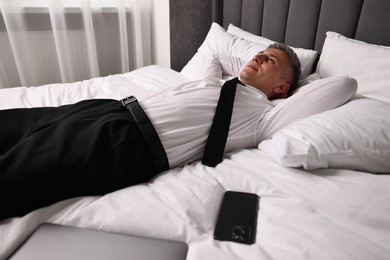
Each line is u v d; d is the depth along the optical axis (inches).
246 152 35.5
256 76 45.1
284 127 35.7
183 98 37.3
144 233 23.5
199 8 77.9
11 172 24.8
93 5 79.9
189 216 24.4
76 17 77.4
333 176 28.6
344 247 20.7
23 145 27.4
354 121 29.9
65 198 27.0
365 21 45.1
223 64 55.7
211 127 35.7
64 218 24.8
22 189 24.6
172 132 34.1
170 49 80.1
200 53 66.1
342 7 47.6
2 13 65.7
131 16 85.8
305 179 28.2
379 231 22.9
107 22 84.4
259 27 65.3
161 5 83.3
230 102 37.0
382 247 21.2
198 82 43.8
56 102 48.3
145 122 33.0
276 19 59.9
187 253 21.7
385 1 42.1
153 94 41.5
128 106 34.8
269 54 45.6
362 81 41.9
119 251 21.3
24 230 23.1
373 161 28.8
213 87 40.5
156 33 90.9
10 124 32.2
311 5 52.4
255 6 64.0
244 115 37.7
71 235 22.7
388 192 25.9
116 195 27.4
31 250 21.3
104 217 24.4
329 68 46.7
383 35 43.6
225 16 73.3
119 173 29.3
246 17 67.1
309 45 55.1
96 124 31.2
